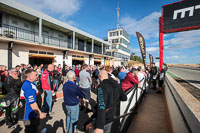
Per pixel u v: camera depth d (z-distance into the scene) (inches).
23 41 322.3
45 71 129.2
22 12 350.6
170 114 112.9
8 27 331.3
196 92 157.9
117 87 57.9
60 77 311.4
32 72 72.0
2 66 171.2
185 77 379.9
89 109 143.2
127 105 87.2
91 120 59.4
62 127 105.0
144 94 207.9
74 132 95.2
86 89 143.4
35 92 70.2
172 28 234.5
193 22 208.8
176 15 228.5
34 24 429.1
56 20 452.8
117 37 1446.9
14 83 103.8
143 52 285.4
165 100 177.9
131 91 101.5
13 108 102.6
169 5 237.1
